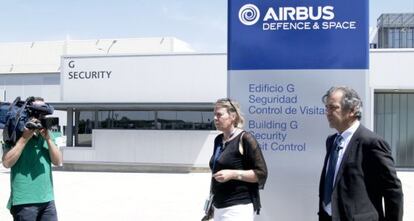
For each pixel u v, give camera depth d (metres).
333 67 5.72
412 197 12.89
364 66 5.67
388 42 58.16
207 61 20.97
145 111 21.72
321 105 5.75
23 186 4.81
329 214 3.72
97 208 10.98
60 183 16.11
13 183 4.86
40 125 4.72
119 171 20.61
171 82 21.23
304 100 5.78
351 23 5.69
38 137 4.95
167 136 20.52
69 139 21.92
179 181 16.78
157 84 21.36
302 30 5.77
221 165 4.38
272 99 5.84
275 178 5.83
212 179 4.50
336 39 5.71
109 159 20.84
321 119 5.75
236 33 5.88
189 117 21.33
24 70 62.75
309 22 5.75
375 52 20.27
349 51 5.70
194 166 20.31
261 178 4.29
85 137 22.12
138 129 21.34
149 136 20.62
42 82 62.31
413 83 20.02
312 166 5.77
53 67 62.12
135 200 12.25
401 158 21.62
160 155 20.53
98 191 14.05
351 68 5.69
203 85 20.98
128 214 10.21
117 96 21.66
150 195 13.20
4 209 10.64
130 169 20.78
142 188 14.79
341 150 3.62
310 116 5.77
